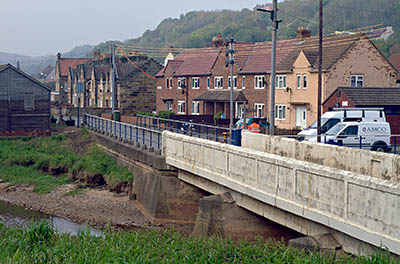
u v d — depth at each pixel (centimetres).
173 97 6288
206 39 13738
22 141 4431
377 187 1095
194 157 2119
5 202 2934
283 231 1791
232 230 1792
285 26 11650
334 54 4412
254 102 5031
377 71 4494
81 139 4294
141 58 7962
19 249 1301
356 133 2570
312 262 1095
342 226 1203
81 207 2712
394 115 3572
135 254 1247
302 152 1792
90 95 8631
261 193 1564
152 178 2514
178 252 1292
